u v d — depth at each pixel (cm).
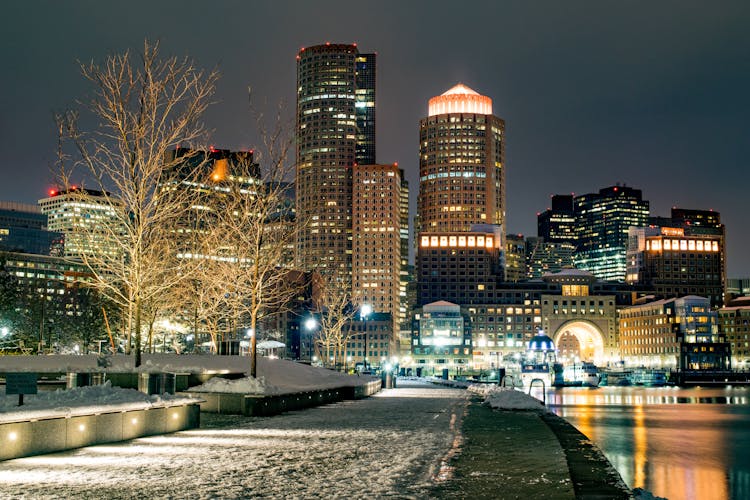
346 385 6819
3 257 13200
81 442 2792
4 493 1927
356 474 2227
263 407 4362
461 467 2373
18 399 2745
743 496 4000
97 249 5800
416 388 10581
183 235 7050
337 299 16512
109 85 4816
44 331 14238
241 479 2136
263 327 15638
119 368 4381
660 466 5175
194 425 3569
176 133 4950
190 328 9725
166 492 1944
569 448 2878
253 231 6238
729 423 9156
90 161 4972
